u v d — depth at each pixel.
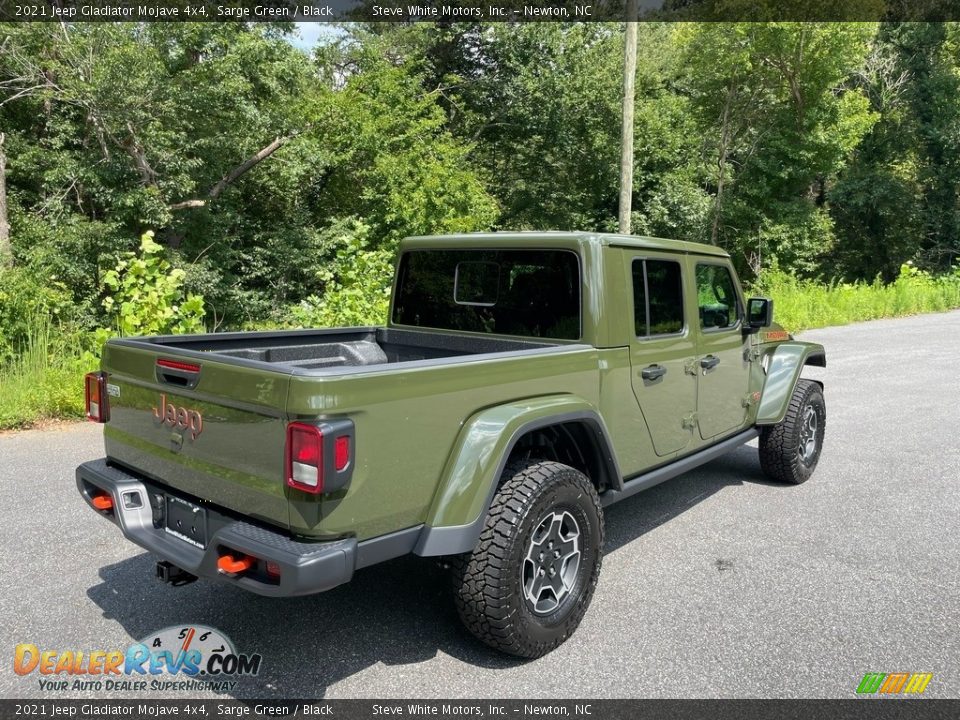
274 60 18.97
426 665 3.18
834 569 4.18
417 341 4.66
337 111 21.05
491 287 4.25
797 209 26.64
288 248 20.86
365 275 11.58
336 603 3.75
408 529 2.88
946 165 32.97
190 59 17.75
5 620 3.54
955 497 5.47
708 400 4.68
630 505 5.31
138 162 16.98
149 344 3.39
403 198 20.56
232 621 3.55
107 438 3.57
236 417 2.78
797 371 5.44
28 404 7.61
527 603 3.15
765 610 3.68
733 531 4.79
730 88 26.45
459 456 2.98
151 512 3.33
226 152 18.84
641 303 4.05
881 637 3.42
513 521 3.01
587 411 3.45
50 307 12.23
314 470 2.52
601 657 3.25
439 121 22.17
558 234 3.88
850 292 22.14
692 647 3.33
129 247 17.36
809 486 5.75
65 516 4.89
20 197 17.28
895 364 12.12
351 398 2.60
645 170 28.86
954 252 32.62
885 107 32.97
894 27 32.94
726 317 4.93
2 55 15.67
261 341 4.29
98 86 15.56
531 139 28.86
